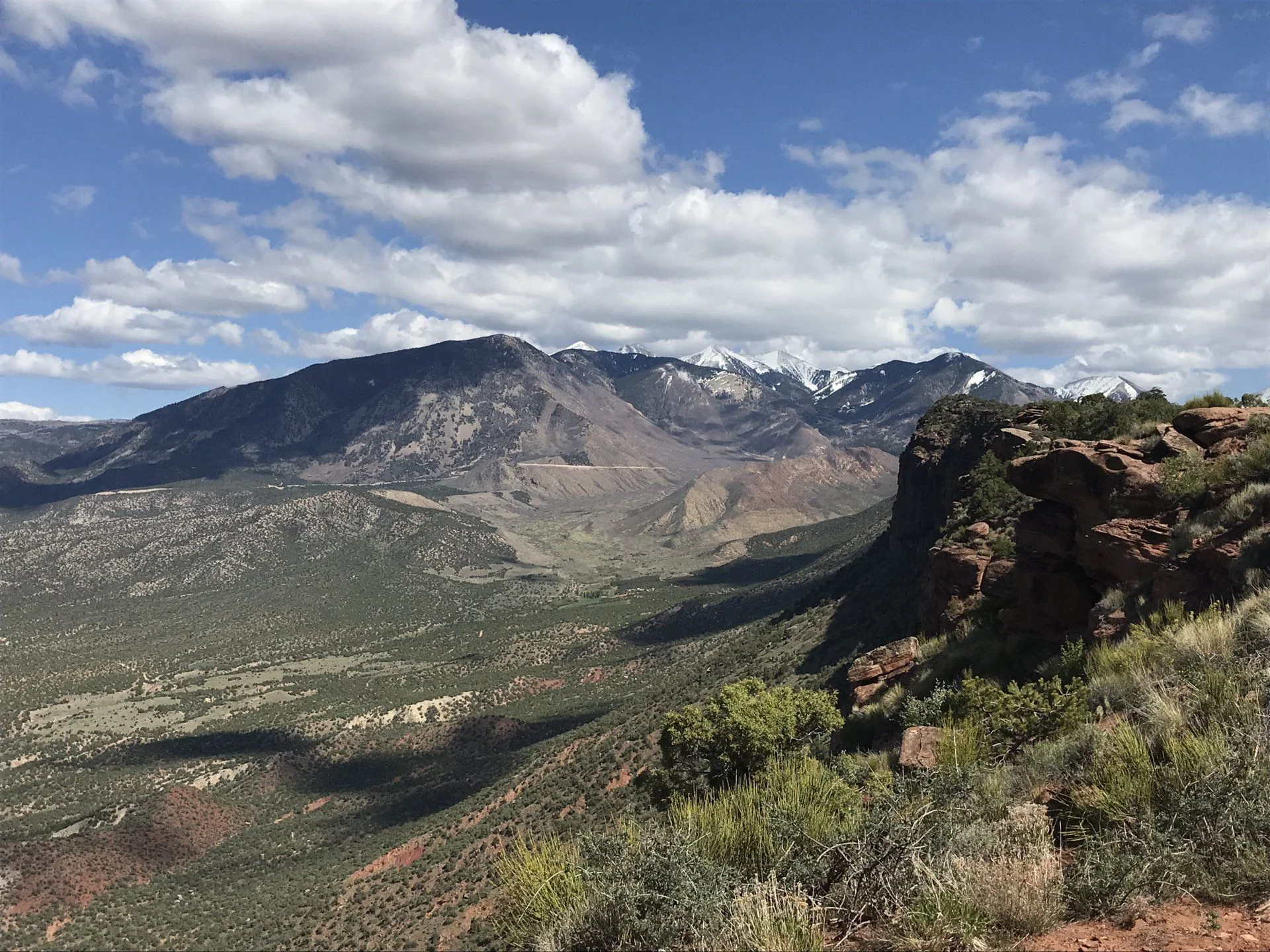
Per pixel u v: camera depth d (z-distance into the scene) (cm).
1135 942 438
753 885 543
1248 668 757
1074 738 758
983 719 954
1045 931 471
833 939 507
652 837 616
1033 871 503
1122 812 578
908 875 526
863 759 1170
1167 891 482
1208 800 527
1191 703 716
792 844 600
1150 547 1455
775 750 1748
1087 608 1706
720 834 645
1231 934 424
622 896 538
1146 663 931
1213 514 1348
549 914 590
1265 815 494
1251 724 626
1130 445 1744
